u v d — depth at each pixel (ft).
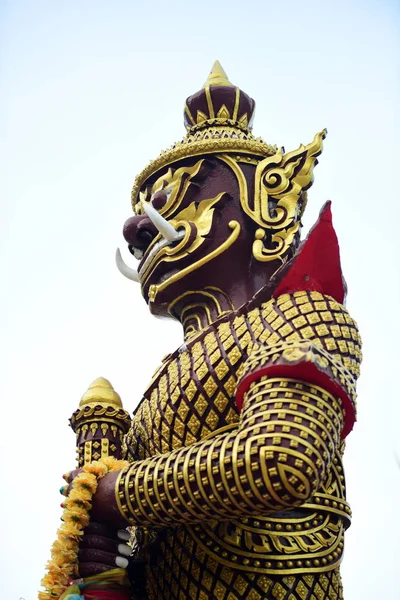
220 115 17.89
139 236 16.22
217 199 15.83
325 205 13.85
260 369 12.32
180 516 12.43
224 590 13.00
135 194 17.43
